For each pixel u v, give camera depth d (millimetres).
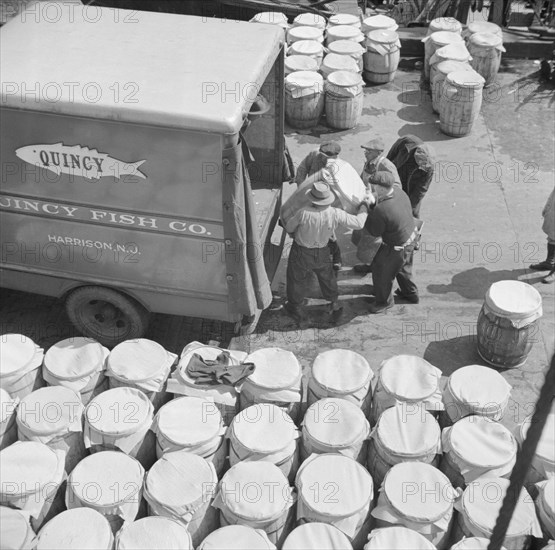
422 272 9219
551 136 11727
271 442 6020
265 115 8180
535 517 5578
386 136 11688
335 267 8797
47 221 7137
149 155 6453
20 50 7062
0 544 5273
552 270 9062
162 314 8555
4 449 5945
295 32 12523
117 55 6996
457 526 5766
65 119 6426
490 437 6062
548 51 13656
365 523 5695
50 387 6414
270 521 5559
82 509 5543
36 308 8617
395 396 6426
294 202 7723
